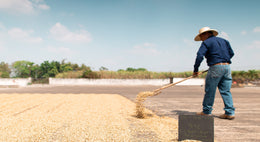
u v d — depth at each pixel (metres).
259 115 3.53
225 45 3.08
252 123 2.84
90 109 4.00
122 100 5.86
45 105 4.52
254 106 4.84
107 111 3.78
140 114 3.28
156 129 2.47
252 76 18.61
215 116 3.40
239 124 2.77
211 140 1.92
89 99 5.96
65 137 2.09
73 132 2.26
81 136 2.12
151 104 5.10
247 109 4.31
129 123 2.81
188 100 6.18
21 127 2.46
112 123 2.73
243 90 12.38
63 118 3.05
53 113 3.49
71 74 20.62
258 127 2.59
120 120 2.94
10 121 2.79
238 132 2.34
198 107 4.55
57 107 4.25
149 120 3.04
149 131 2.37
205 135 1.95
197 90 12.06
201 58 3.01
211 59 3.04
